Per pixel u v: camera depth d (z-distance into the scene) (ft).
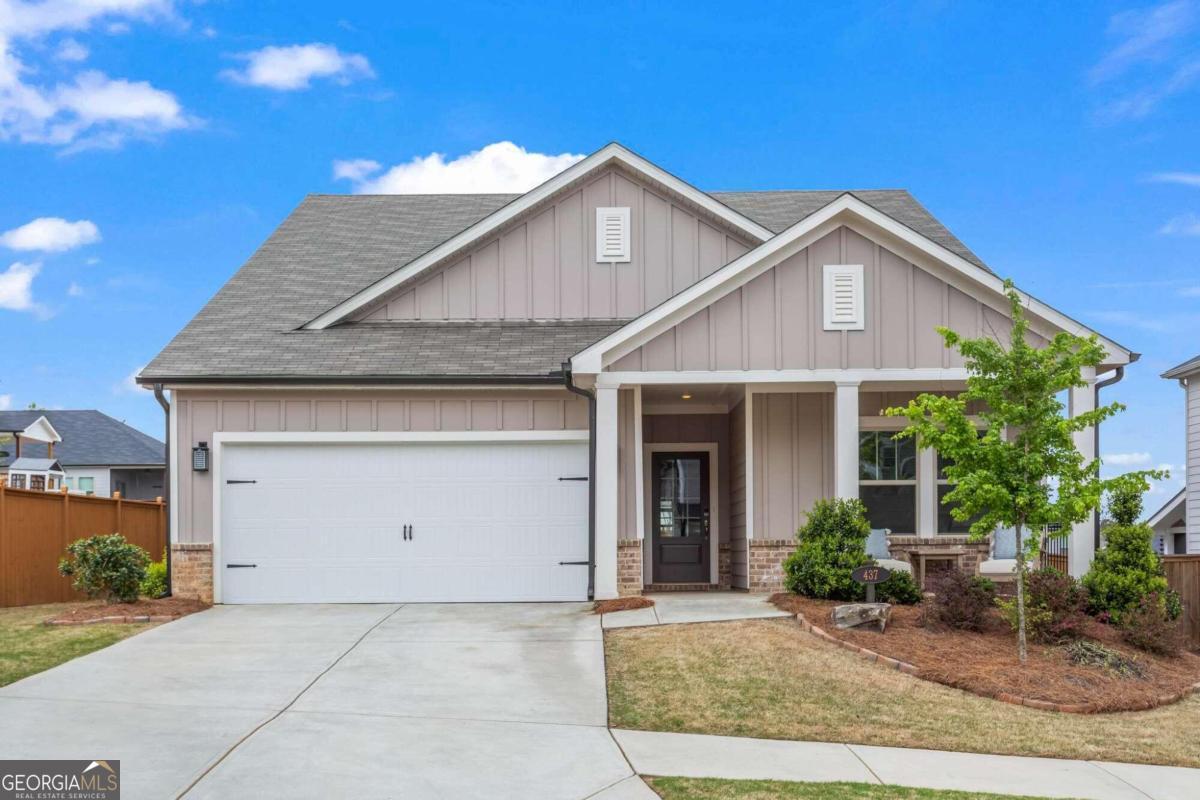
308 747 22.85
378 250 57.21
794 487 46.21
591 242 50.83
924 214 57.31
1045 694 28.84
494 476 45.24
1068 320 41.27
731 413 51.13
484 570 44.98
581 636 35.78
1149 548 39.14
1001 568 43.93
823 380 41.88
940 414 32.73
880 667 31.04
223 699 26.99
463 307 50.55
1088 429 41.45
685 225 50.88
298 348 46.57
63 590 50.39
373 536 44.98
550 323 50.34
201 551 44.29
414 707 26.68
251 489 44.88
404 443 45.19
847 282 42.19
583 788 20.70
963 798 20.83
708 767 22.47
